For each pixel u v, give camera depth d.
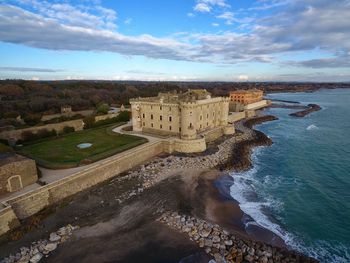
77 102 116.00
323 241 30.69
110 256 26.80
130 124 83.75
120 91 168.75
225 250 27.61
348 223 34.41
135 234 30.36
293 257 26.89
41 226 31.39
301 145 71.94
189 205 37.78
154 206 36.88
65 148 55.16
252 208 37.91
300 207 38.38
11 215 30.34
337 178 49.00
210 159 56.47
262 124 106.50
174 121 65.69
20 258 26.03
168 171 49.78
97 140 62.19
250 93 157.00
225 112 80.50
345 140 77.31
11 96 114.12
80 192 40.34
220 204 38.72
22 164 35.97
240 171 51.94
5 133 59.56
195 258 26.56
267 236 31.20
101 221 32.88
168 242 28.98
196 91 79.50
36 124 72.50
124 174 47.69
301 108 161.62
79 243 28.62
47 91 134.00
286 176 49.88
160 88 199.12
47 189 35.75
